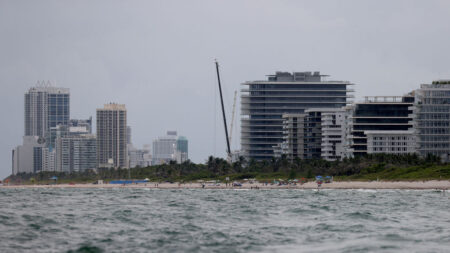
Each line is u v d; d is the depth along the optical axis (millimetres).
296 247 170625
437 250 164625
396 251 163500
